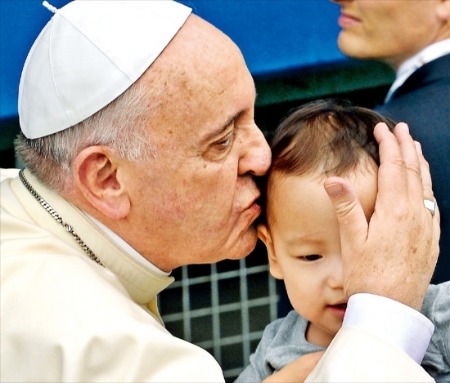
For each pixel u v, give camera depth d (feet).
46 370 11.49
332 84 27.89
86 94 12.13
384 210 12.21
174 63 11.95
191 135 12.07
